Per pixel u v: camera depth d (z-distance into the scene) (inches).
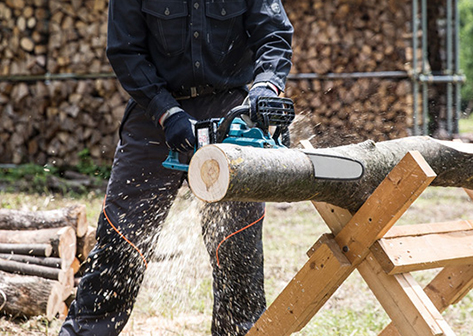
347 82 477.7
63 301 188.7
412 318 102.7
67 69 454.0
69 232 193.9
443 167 119.5
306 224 340.8
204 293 214.7
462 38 1472.7
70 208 202.4
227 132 114.3
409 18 466.0
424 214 365.1
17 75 462.0
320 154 103.7
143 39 135.5
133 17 133.1
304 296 111.7
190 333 179.6
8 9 454.6
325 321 187.3
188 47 135.0
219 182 91.6
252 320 148.3
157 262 221.6
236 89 143.6
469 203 402.9
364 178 109.1
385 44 470.9
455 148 120.5
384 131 469.7
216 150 92.0
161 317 193.5
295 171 98.7
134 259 137.3
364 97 472.7
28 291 180.5
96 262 136.0
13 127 466.0
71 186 410.0
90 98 449.4
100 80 446.0
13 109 466.6
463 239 115.9
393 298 105.1
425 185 96.8
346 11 475.5
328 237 110.9
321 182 102.9
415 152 98.7
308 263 110.6
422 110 480.7
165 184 139.8
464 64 1451.8
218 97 141.5
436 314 101.9
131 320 185.6
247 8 137.6
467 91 1440.7
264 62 131.5
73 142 454.9
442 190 450.9
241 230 140.7
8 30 457.1
